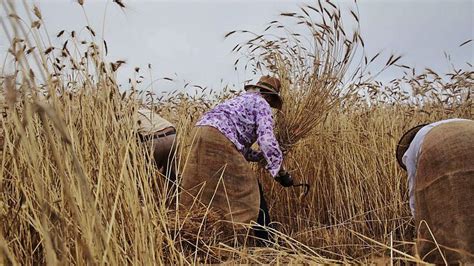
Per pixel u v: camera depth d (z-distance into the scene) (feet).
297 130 12.64
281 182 12.23
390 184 13.16
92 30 6.14
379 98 15.92
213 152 10.98
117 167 6.00
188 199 10.80
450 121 7.98
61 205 5.23
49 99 5.60
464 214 6.95
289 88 12.81
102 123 6.11
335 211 13.42
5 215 5.33
